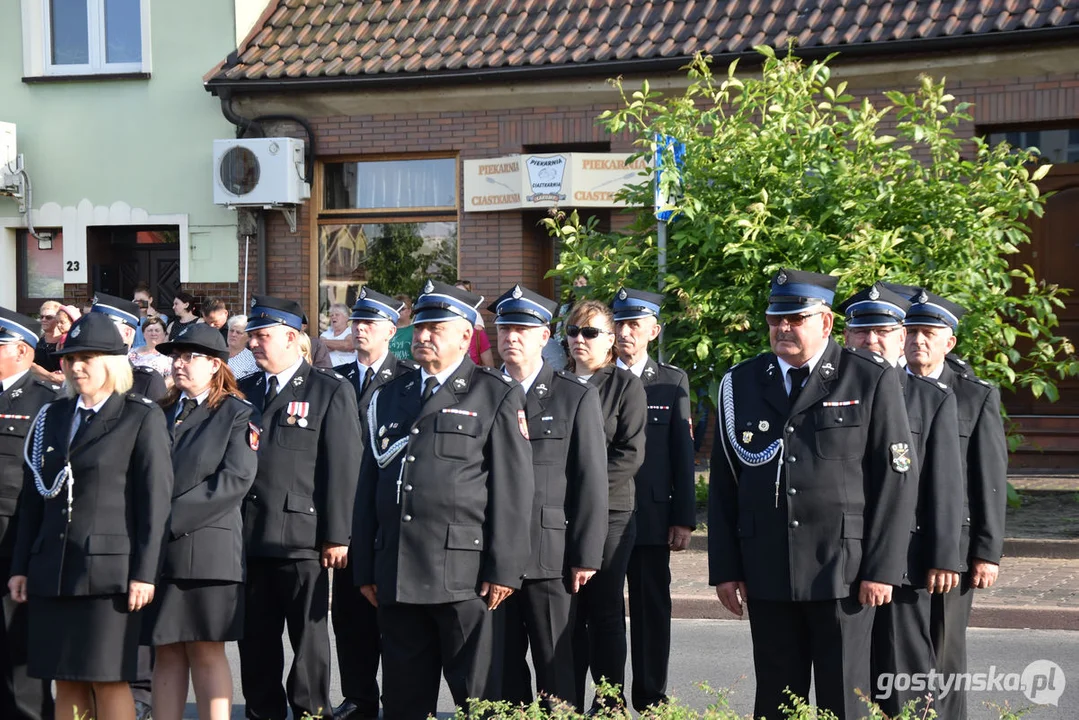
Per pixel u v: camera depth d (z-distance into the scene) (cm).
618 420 659
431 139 1537
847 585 514
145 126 1634
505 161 1485
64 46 1666
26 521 573
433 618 564
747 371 551
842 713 518
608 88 1455
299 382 662
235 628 593
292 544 640
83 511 555
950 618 596
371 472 575
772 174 1089
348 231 1591
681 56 1414
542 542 588
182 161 1623
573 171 1447
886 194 1073
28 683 644
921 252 1089
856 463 520
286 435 650
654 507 679
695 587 962
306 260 1594
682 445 689
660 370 705
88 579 548
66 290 1667
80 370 562
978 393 609
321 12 1647
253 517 643
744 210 1089
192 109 1619
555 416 602
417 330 568
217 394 607
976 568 596
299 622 648
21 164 1658
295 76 1541
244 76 1556
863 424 520
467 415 560
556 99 1481
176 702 602
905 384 569
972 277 1074
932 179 1096
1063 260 1387
